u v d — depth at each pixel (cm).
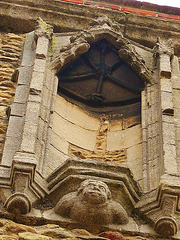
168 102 1182
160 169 1091
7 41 1356
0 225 945
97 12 1419
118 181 1031
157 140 1141
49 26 1314
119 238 962
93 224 987
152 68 1291
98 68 1324
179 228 1016
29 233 934
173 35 1422
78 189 1006
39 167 1070
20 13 1402
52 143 1158
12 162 1016
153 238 995
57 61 1246
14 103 1151
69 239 934
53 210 1013
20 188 1002
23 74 1216
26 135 1077
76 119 1252
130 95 1303
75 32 1338
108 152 1209
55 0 1416
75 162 1043
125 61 1305
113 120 1274
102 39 1330
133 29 1409
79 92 1301
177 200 1022
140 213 1030
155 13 1525
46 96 1181
